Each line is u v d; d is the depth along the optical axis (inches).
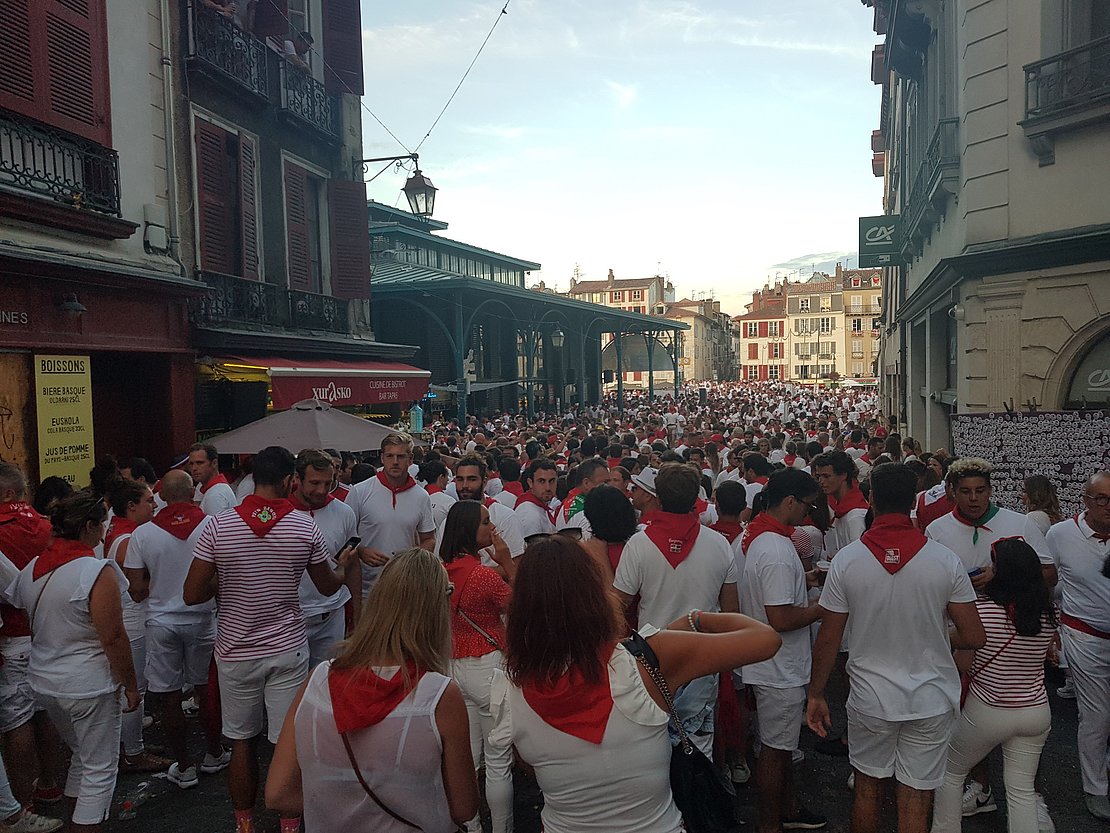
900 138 831.7
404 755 84.0
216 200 458.6
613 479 259.8
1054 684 263.4
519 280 1780.3
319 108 562.6
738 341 4965.6
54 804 189.6
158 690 194.2
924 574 135.9
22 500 177.3
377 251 1206.9
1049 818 168.2
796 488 165.6
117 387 403.9
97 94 362.9
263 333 475.8
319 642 212.8
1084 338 387.2
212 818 181.9
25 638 177.2
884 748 139.6
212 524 162.9
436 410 1165.1
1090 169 380.8
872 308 4365.2
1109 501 173.5
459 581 168.6
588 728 79.2
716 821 86.3
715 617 88.5
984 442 323.6
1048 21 393.4
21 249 308.2
